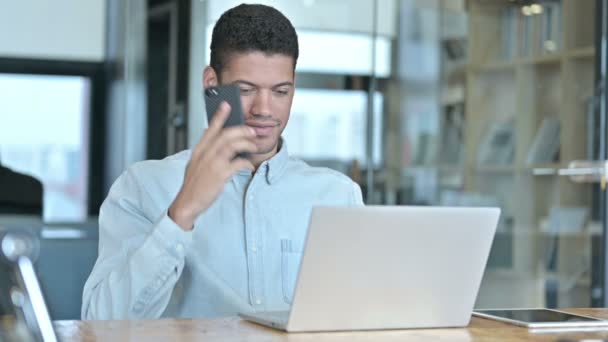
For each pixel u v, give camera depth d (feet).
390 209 5.26
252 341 4.99
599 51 14.16
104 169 18.06
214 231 7.10
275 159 7.25
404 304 5.49
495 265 14.34
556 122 14.28
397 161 14.10
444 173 14.33
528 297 14.43
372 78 13.96
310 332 5.34
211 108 6.04
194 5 13.87
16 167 17.90
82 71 18.12
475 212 5.47
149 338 5.03
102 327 5.40
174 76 14.15
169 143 14.29
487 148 14.38
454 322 5.66
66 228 12.51
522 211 14.39
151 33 14.43
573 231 14.29
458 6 14.29
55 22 18.02
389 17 14.05
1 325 4.09
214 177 5.85
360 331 5.44
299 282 5.21
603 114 14.10
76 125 18.19
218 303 6.96
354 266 5.29
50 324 4.00
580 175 14.23
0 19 17.84
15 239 3.93
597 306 14.16
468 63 14.37
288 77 6.70
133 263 6.13
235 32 6.64
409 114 14.16
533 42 14.29
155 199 7.08
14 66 17.89
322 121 13.73
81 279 9.85
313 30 13.69
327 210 5.11
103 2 18.10
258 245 7.13
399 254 5.37
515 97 14.37
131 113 14.75
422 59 14.24
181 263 6.16
